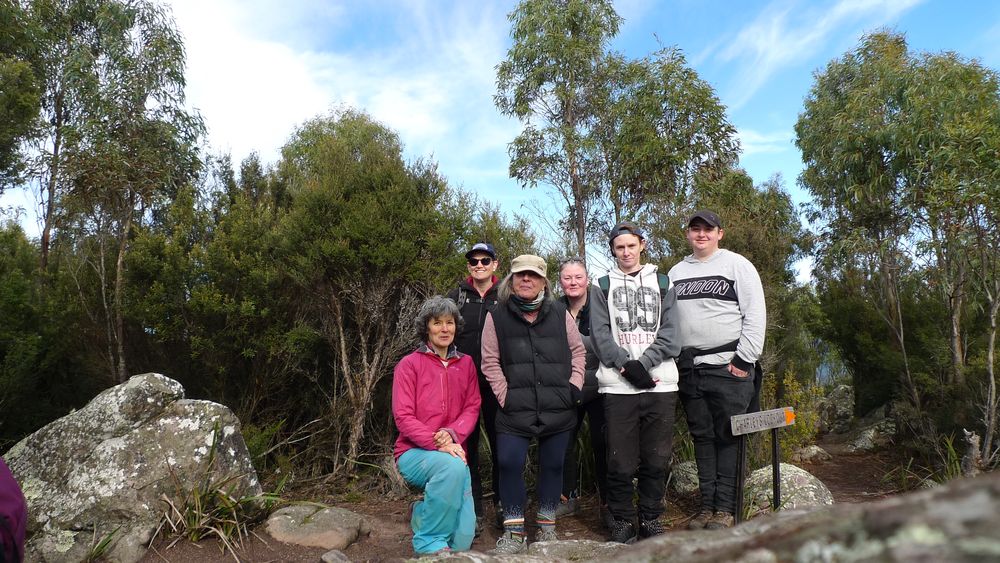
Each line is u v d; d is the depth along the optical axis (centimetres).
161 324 566
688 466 518
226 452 414
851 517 57
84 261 664
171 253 582
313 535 392
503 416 374
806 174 1204
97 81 841
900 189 779
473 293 450
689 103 1022
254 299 586
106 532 365
